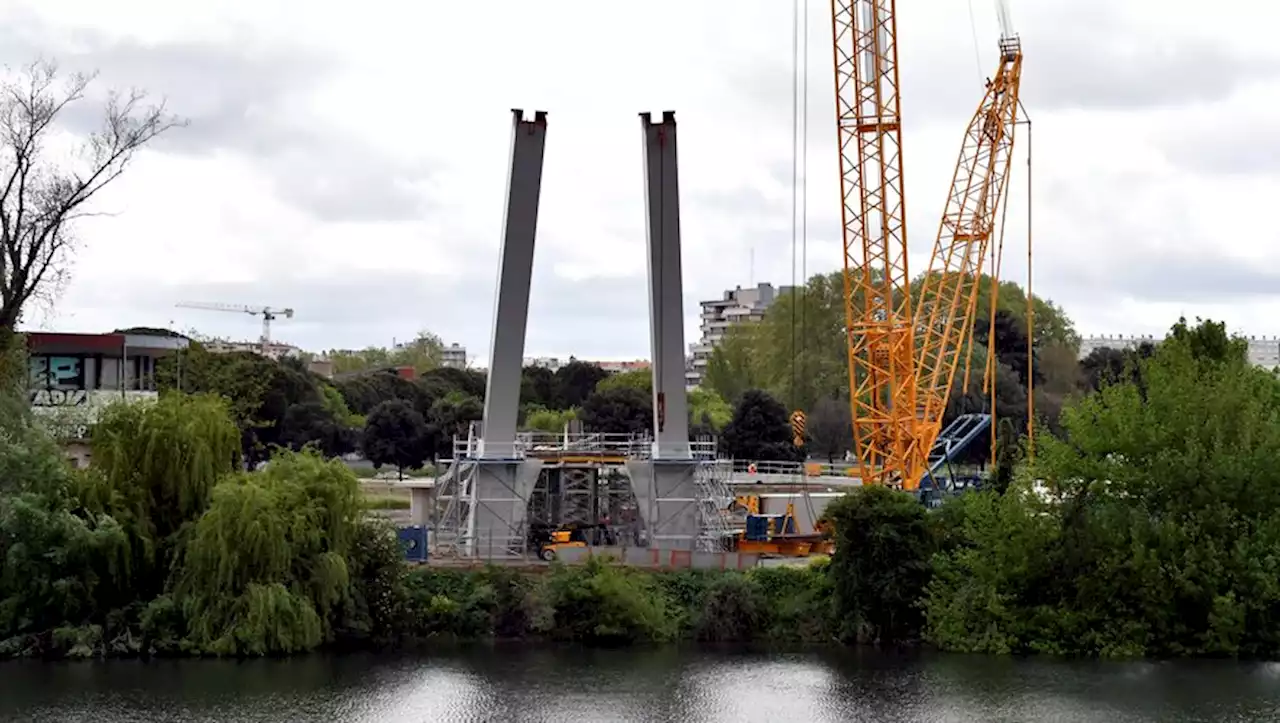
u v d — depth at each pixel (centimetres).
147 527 6794
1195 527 6862
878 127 10738
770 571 7519
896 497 7306
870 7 10638
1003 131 11450
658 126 8031
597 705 5966
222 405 7369
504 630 7138
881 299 12006
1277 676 6397
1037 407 16112
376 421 14238
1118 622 6875
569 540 8169
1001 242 11700
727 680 6391
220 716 5644
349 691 6056
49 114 7819
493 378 8038
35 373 9469
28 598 6531
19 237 7406
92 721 5544
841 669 6612
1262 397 8162
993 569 7038
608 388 16975
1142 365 8188
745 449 13925
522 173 7988
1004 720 5750
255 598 6525
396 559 7112
